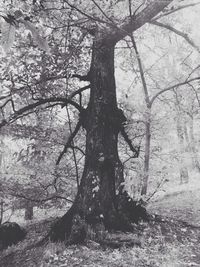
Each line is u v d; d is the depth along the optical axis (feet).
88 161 27.07
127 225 25.72
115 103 28.19
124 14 21.74
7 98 24.86
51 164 34.01
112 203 26.16
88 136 27.63
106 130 27.40
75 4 16.90
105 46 26.53
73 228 24.53
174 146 36.76
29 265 22.59
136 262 20.65
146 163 31.71
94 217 25.27
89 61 31.83
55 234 26.02
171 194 49.83
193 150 41.63
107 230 25.02
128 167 31.76
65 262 21.31
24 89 27.09
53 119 35.09
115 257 21.38
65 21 16.89
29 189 32.83
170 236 25.26
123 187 26.91
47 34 18.94
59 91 33.50
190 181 61.67
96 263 20.65
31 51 25.17
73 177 35.45
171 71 35.47
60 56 27.02
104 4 18.30
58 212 46.55
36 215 49.83
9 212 51.90
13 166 32.68
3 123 25.23
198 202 40.27
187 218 33.17
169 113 34.71
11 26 3.61
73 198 34.42
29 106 26.96
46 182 33.63
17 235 31.37
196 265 20.16
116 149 27.84
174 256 21.63
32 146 33.17
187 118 38.06
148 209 39.75
